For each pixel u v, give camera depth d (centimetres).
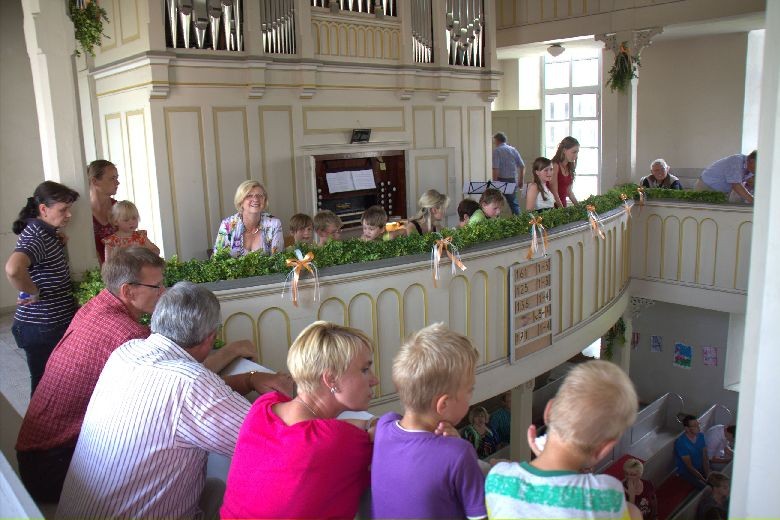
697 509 709
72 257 421
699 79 1057
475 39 867
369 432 185
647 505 647
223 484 238
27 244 342
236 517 175
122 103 642
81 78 678
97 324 249
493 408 905
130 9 598
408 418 169
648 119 1124
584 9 887
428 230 568
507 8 984
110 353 244
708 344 1012
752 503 130
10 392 399
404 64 782
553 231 582
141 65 593
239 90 652
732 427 845
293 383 245
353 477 174
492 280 540
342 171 756
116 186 476
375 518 164
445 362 164
